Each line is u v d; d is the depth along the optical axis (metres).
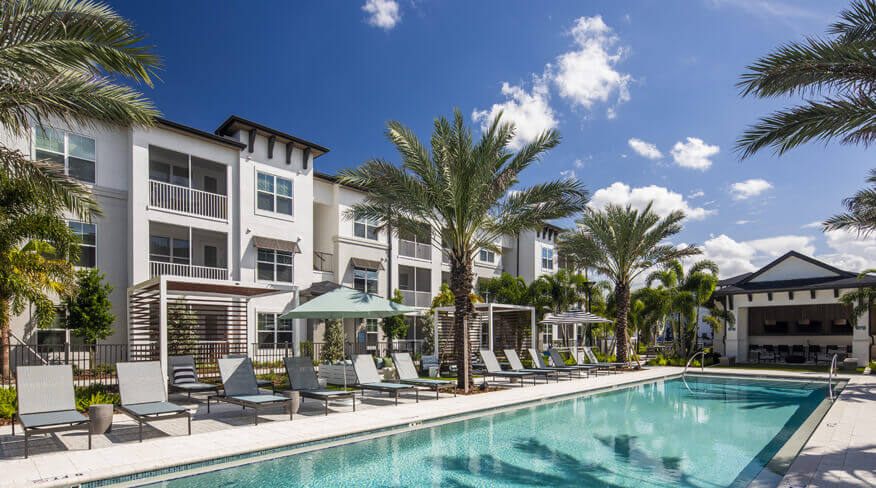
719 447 7.83
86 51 7.77
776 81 8.89
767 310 31.31
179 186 19.06
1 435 7.80
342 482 5.96
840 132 8.89
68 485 5.40
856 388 14.41
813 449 6.75
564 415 10.66
